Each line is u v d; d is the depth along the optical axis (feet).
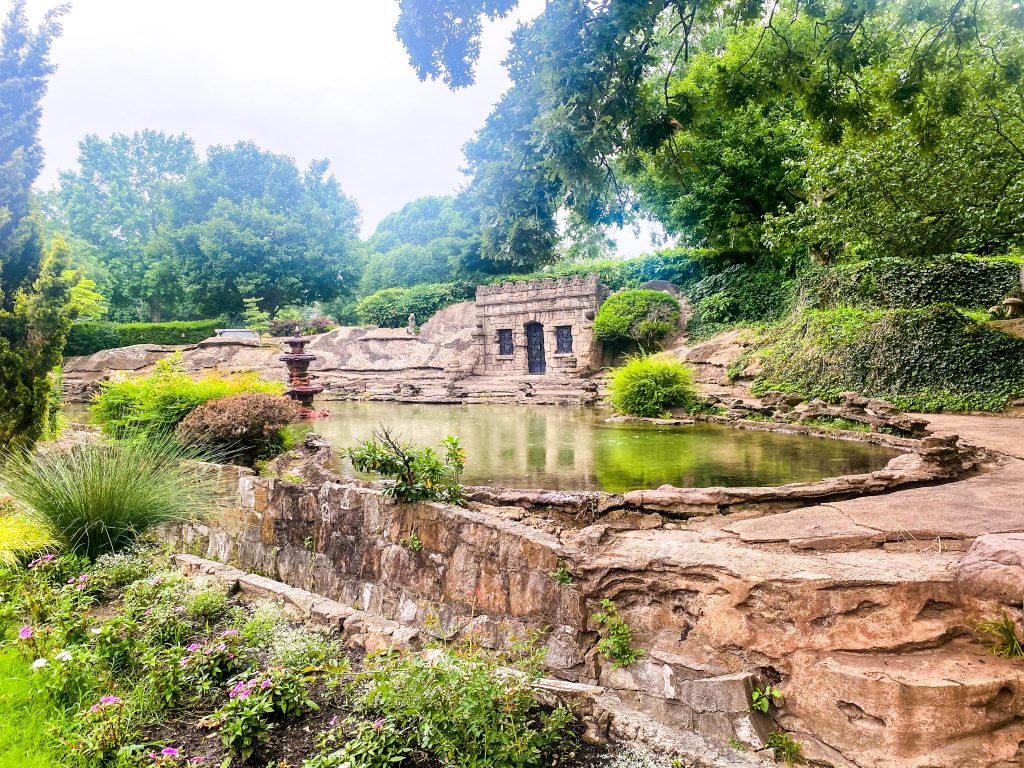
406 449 14.20
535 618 11.40
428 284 108.17
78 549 16.28
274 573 17.01
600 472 23.91
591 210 15.52
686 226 76.74
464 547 12.67
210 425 26.96
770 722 8.85
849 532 11.62
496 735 7.98
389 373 86.48
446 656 9.15
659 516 15.25
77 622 11.41
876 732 7.84
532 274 99.60
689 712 9.30
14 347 24.12
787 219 50.80
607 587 10.75
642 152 17.25
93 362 91.04
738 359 53.11
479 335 87.76
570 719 8.95
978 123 33.71
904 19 16.10
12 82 24.89
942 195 37.40
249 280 124.98
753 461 26.18
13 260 25.16
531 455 28.45
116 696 9.08
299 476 22.67
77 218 143.23
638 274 87.92
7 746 8.23
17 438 23.35
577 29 12.87
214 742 8.68
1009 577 8.23
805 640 8.90
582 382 66.90
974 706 7.55
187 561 15.99
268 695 8.93
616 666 10.39
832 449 29.76
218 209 128.57
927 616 8.68
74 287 26.02
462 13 13.52
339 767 7.48
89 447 18.39
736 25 15.70
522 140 14.53
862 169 39.24
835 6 17.30
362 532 14.79
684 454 28.40
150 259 133.49
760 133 64.39
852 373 42.83
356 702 9.25
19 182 24.88
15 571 14.88
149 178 163.43
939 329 40.78
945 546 10.92
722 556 10.25
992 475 18.28
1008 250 58.34
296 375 54.54
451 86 14.78
